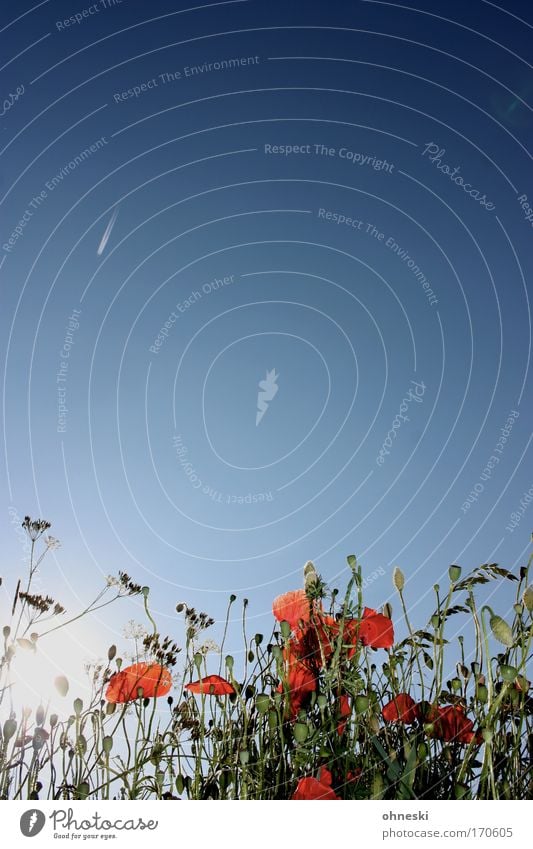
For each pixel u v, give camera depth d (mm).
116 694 963
